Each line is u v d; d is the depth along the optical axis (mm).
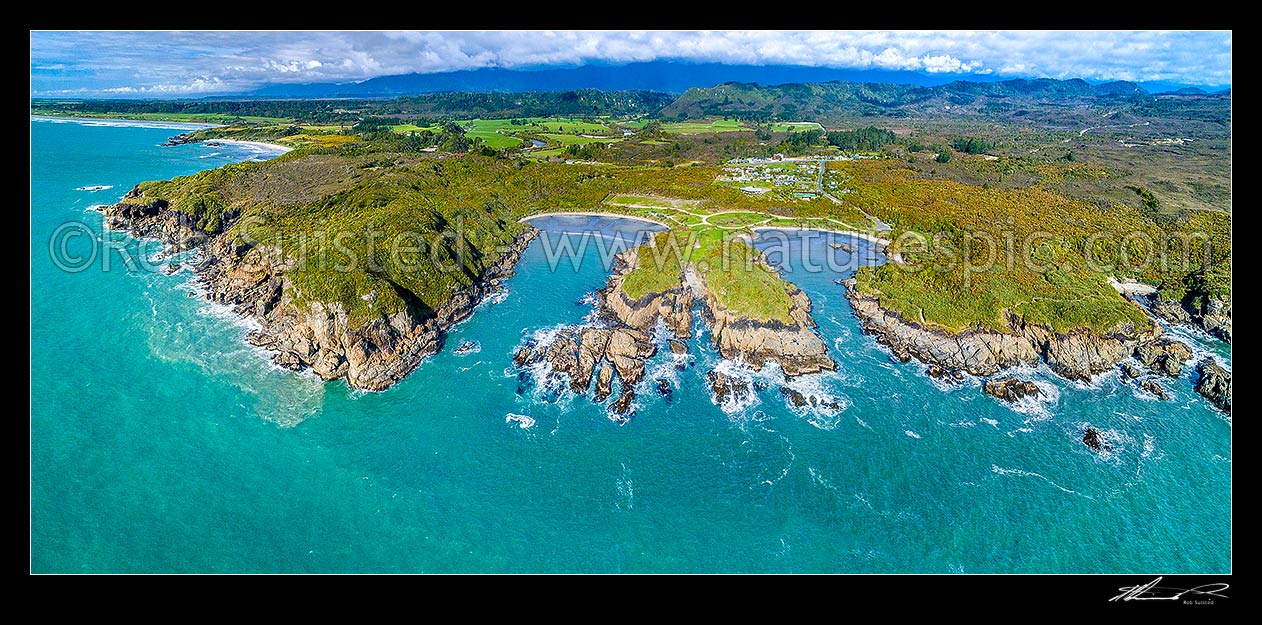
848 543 59438
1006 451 70625
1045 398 79688
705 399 79375
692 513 62688
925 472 67625
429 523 60969
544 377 83188
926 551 58688
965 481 66312
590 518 61969
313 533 59188
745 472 67688
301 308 84750
